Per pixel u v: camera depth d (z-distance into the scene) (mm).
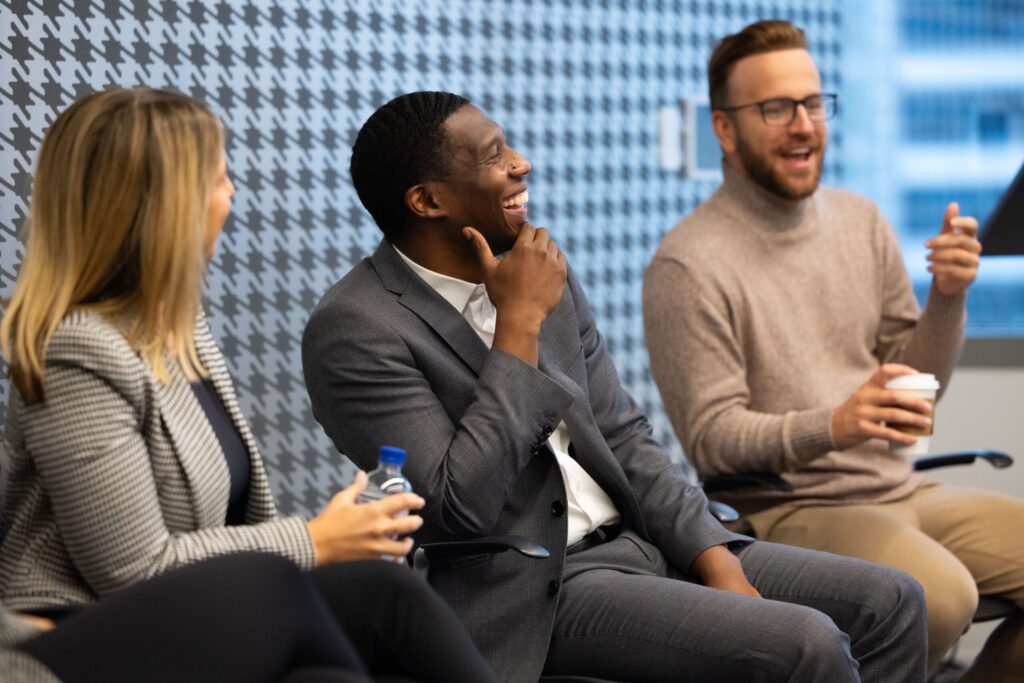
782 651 3018
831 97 4812
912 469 4793
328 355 3414
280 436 5156
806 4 6324
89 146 2717
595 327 4059
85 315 2688
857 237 4863
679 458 6129
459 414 3428
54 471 2600
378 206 3566
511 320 3357
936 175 6473
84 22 4664
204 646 2172
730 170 4797
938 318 4672
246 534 2748
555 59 5793
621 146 5980
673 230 4777
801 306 4637
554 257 3430
